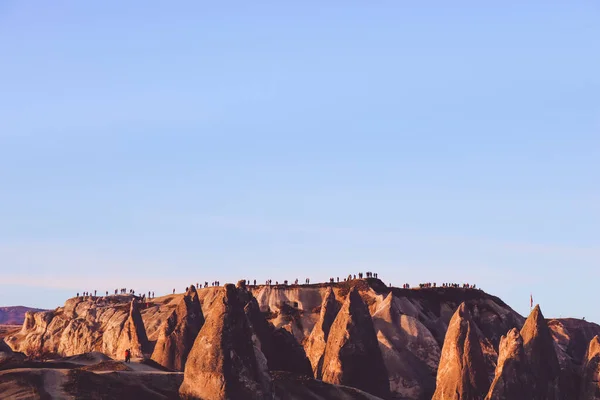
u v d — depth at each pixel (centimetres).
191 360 13375
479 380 17000
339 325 19300
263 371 13625
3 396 12862
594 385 16312
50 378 13475
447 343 17475
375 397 16412
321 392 15988
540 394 16275
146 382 14088
